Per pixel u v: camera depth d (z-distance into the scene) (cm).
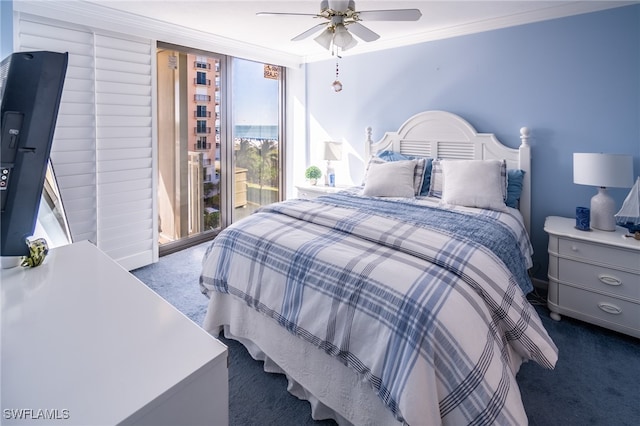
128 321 76
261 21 317
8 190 90
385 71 388
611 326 223
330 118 446
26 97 86
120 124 304
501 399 118
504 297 146
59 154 270
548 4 272
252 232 203
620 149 260
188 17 306
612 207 239
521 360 159
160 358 64
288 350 173
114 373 60
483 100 322
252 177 461
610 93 261
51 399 54
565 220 272
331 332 147
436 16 299
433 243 169
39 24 253
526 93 298
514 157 301
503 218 244
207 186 412
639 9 246
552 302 249
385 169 318
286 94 482
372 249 171
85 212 289
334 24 218
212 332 217
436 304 126
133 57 307
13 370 60
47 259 108
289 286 169
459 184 279
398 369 121
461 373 118
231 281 198
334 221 205
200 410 64
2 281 92
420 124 353
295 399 174
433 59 350
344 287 148
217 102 408
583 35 269
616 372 193
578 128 276
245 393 177
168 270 331
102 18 279
